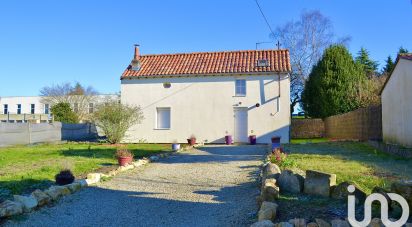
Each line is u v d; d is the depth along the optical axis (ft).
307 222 17.76
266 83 76.13
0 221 20.43
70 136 94.02
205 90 78.84
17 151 56.24
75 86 171.01
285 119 74.84
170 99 80.43
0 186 27.04
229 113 77.51
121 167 37.09
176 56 88.48
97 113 77.00
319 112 101.96
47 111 185.26
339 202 20.80
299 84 130.41
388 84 56.90
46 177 31.50
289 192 23.66
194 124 78.89
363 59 164.35
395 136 53.62
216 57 85.30
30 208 22.31
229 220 21.30
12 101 190.70
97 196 26.91
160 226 20.80
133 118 77.36
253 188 28.45
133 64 84.84
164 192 28.27
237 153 52.49
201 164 41.52
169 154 51.26
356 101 92.79
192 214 22.85
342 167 34.09
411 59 46.26
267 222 17.83
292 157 42.22
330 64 100.73
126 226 20.81
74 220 21.67
